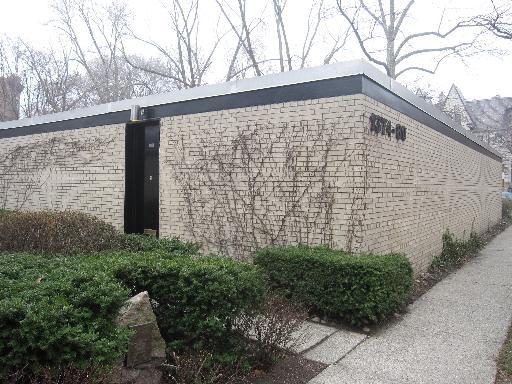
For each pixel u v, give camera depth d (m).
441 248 9.58
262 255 5.81
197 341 3.68
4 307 2.61
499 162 19.48
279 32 23.03
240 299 3.78
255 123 7.00
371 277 5.11
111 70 28.41
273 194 6.77
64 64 27.17
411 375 3.99
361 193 5.96
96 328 2.96
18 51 25.56
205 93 7.59
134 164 9.13
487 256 10.97
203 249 7.57
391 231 6.84
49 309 2.81
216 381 3.55
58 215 6.69
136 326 3.34
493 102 44.16
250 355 3.93
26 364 2.59
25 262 4.29
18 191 11.45
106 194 9.38
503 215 22.06
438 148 9.38
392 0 20.91
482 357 4.42
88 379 2.68
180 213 7.97
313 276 5.41
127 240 6.09
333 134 6.21
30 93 25.59
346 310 5.21
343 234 6.08
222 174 7.38
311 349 4.58
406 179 7.50
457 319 5.69
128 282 3.86
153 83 29.00
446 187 10.02
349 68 6.06
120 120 9.12
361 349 4.62
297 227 6.51
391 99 6.93
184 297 3.71
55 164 10.48
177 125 8.05
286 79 6.64
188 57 25.02
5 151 11.86
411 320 5.64
